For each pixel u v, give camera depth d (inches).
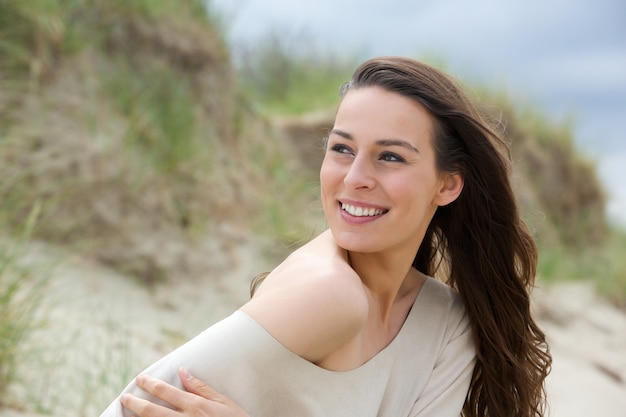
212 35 265.7
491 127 91.9
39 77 203.0
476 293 95.8
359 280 78.0
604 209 425.4
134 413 75.0
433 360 91.5
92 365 142.6
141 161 210.5
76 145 197.8
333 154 81.4
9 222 180.2
